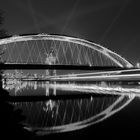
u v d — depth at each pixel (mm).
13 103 67562
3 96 58469
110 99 78938
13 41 110250
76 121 45344
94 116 50438
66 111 56781
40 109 59125
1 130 29250
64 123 43406
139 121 43312
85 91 112562
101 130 37094
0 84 64750
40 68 109188
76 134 35062
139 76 112938
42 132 35969
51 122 44219
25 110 57125
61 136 33969
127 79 120188
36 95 93938
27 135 30344
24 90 121875
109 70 132875
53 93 103750
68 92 108062
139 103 67000
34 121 44344
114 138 32375
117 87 132250
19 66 104562
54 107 62938
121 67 132750
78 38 126188
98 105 66312
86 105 66625
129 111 54500
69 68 116312
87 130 37438
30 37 113625
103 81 145625
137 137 32688
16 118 38844
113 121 44000
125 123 41781
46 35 115750
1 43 108875
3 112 38469
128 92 101312
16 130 30500
